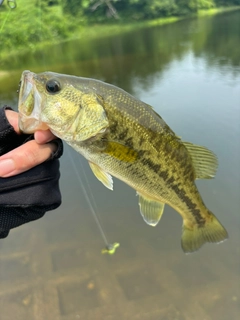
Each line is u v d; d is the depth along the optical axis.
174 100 1.11
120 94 0.24
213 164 0.27
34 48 2.11
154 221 0.27
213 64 1.58
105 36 2.99
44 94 0.21
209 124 0.88
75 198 0.65
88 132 0.23
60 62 1.96
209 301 0.45
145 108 0.24
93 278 0.50
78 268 0.51
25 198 0.20
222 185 0.65
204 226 0.30
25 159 0.19
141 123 0.24
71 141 0.23
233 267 0.50
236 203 0.61
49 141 0.20
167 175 0.26
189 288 0.48
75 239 0.56
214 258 0.52
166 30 3.08
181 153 0.26
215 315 0.44
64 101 0.22
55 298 0.47
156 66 1.69
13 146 0.21
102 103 0.23
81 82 0.23
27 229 0.59
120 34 3.05
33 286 0.49
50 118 0.21
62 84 0.22
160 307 0.45
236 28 2.66
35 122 0.21
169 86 1.30
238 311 0.44
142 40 2.61
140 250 0.54
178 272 0.50
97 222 0.59
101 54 2.15
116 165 0.24
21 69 1.79
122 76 1.55
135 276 0.50
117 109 0.23
